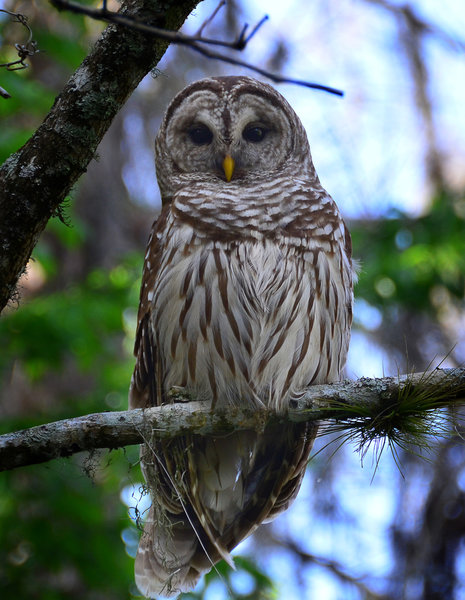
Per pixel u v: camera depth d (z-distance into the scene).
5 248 6.82
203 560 9.36
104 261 20.42
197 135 10.74
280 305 9.11
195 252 9.20
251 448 9.32
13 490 14.83
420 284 16.69
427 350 17.09
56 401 18.39
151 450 7.90
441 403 7.74
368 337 17.17
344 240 9.83
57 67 19.42
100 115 6.90
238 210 9.23
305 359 9.19
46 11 16.61
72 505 14.66
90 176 20.81
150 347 9.86
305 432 9.20
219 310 9.11
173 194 10.73
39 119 16.89
